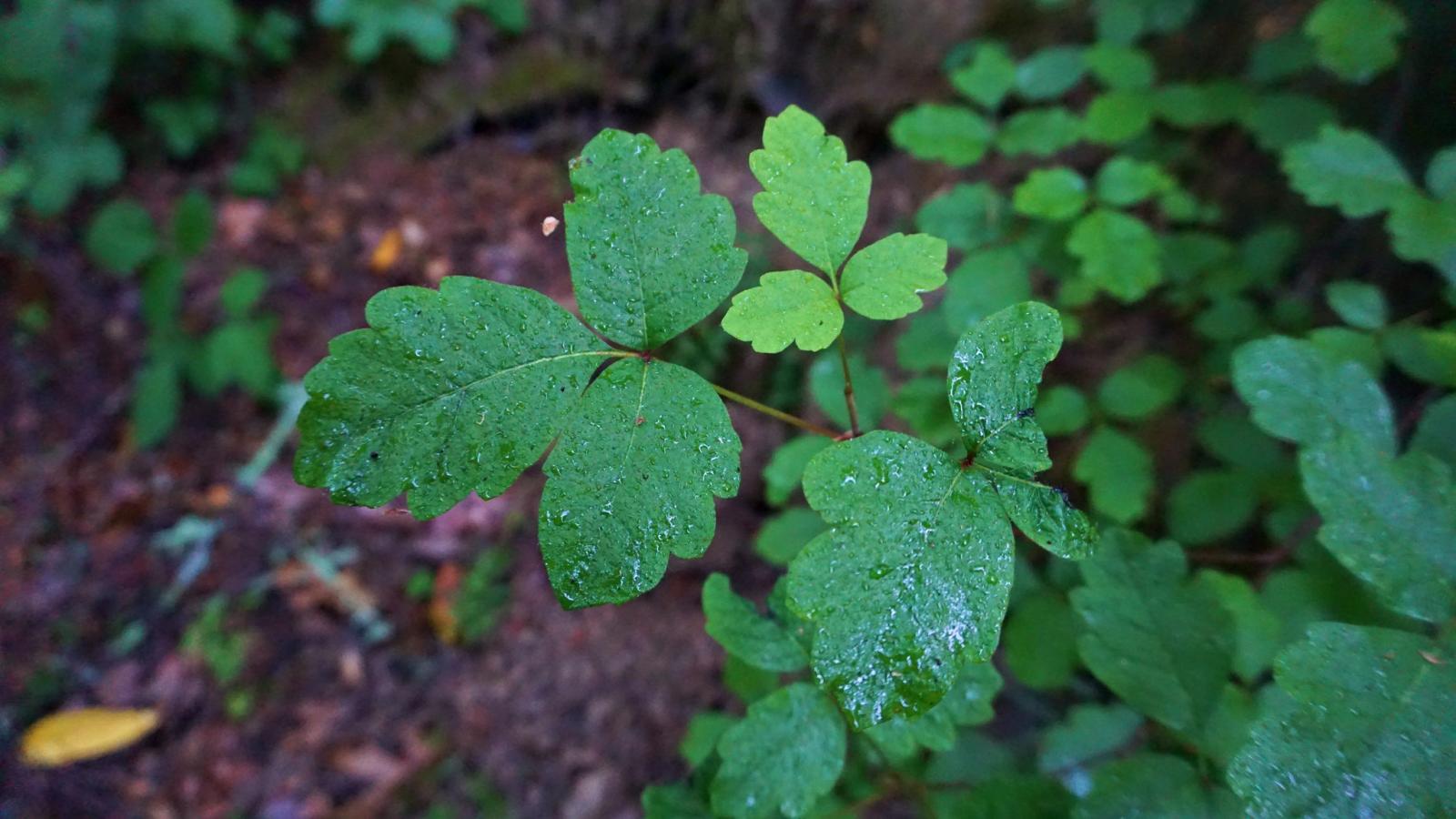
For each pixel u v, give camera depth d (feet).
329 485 0.40
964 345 0.43
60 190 1.68
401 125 1.88
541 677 1.36
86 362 1.76
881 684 0.37
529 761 1.30
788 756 0.51
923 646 0.37
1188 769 0.50
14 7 1.73
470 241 1.79
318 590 1.49
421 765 1.33
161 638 1.48
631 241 0.44
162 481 1.64
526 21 1.86
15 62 1.61
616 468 0.41
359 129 1.89
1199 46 1.10
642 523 0.40
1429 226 0.66
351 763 1.34
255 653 1.45
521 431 0.42
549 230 0.45
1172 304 1.03
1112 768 0.51
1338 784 0.39
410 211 1.82
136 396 1.63
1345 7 0.78
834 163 0.46
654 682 1.32
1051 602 0.71
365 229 1.82
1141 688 0.52
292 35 1.92
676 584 1.37
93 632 1.50
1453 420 0.57
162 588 1.53
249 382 1.59
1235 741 0.52
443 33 1.78
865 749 0.67
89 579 1.55
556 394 0.42
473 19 1.88
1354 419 0.52
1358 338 0.67
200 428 1.68
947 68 1.31
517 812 1.27
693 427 0.42
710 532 0.40
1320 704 0.40
